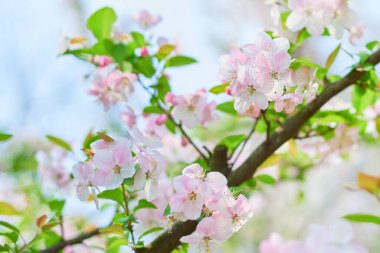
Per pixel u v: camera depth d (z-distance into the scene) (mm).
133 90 1649
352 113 1683
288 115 1567
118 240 1437
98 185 1363
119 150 1367
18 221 1814
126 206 1406
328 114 1620
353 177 3834
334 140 1691
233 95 1392
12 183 1990
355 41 1597
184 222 1401
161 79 1608
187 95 1575
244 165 1473
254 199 2363
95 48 1615
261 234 3432
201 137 2016
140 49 1624
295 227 3551
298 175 1886
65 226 1880
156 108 1606
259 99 1363
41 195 1890
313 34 1534
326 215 3766
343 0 1549
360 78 1528
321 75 1528
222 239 1331
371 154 3699
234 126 2098
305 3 1527
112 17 1634
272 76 1359
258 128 1626
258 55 1359
